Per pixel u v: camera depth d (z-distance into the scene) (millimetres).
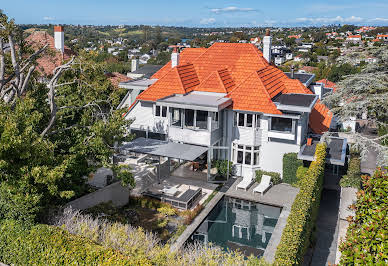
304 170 30453
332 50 186625
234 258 15578
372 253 10406
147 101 34469
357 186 25500
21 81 23625
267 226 26281
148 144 31328
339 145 32500
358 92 25703
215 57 39938
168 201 27828
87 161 23453
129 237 17000
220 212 28422
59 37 43000
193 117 32125
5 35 21984
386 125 26219
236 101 32750
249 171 33625
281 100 31766
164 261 15250
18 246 16219
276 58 167000
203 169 35562
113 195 26094
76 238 15906
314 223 24094
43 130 22125
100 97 26969
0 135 16344
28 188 17125
